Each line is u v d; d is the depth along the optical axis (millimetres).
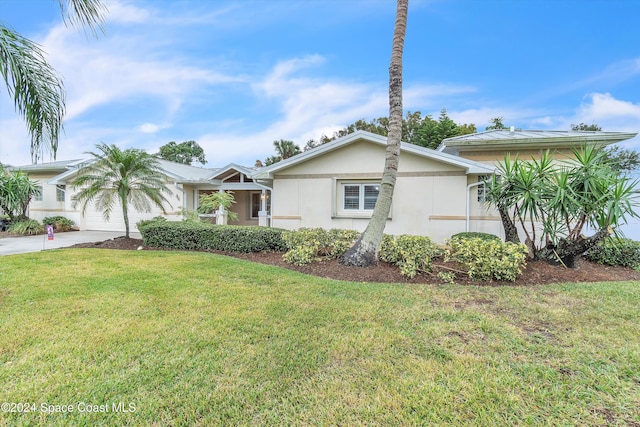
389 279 6039
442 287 5445
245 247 8906
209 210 15773
